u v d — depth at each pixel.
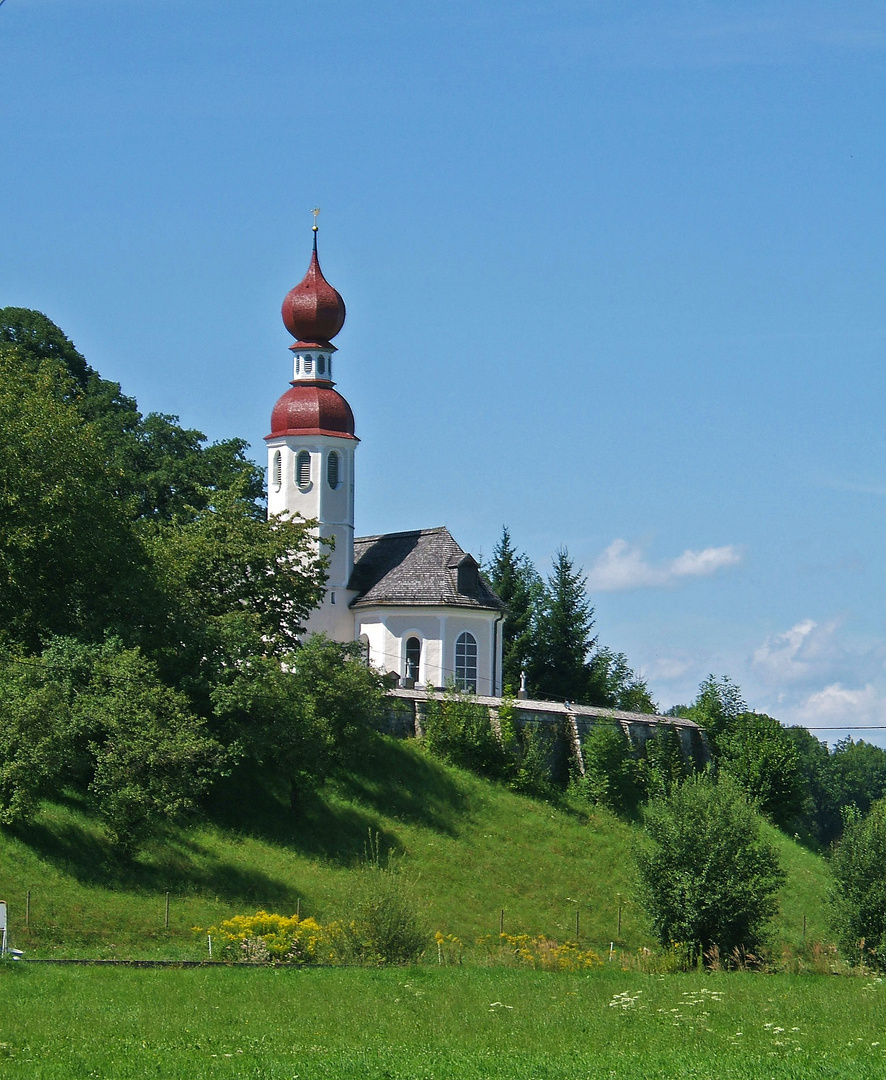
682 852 49.75
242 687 58.41
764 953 50.53
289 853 56.59
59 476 58.59
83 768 54.31
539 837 66.25
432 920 54.97
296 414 82.31
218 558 67.56
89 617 59.81
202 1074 22.55
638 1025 30.16
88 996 31.31
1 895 45.84
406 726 71.38
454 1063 24.19
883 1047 27.33
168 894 49.91
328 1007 31.17
